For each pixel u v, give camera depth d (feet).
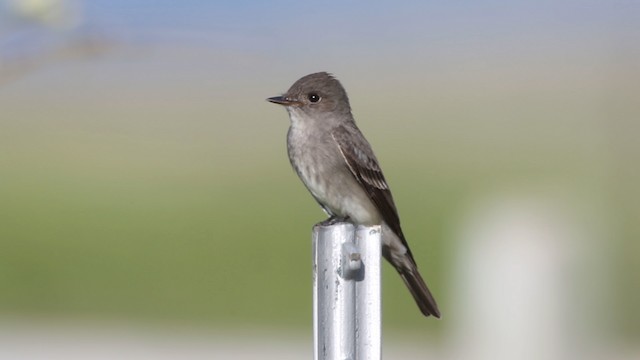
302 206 57.06
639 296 45.19
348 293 19.04
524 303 26.30
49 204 57.06
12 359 39.73
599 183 53.98
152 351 41.24
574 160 70.54
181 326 44.91
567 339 26.35
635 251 47.24
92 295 47.78
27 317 45.85
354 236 19.11
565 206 27.22
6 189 59.82
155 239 51.93
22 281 49.03
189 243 51.34
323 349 19.03
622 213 50.11
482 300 26.48
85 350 40.93
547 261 26.27
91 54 23.43
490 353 26.40
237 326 44.91
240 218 54.29
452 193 59.82
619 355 41.19
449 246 48.57
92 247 50.90
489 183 62.34
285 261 49.73
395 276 45.09
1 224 52.37
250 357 40.81
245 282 48.37
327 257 19.10
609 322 30.63
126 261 50.08
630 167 53.88
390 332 43.91
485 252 26.48
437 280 48.49
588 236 26.50
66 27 23.54
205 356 40.81
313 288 19.26
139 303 47.29
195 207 56.80
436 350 41.65
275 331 44.55
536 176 65.82
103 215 54.24
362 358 19.08
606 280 27.32
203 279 48.88
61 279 49.03
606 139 54.90
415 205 56.95
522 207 26.71
